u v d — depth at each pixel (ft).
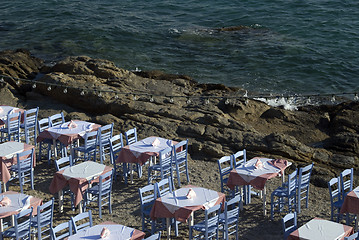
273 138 65.72
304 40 118.11
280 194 51.37
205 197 47.52
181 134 69.21
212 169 62.64
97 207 54.29
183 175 61.16
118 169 62.54
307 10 137.90
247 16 135.85
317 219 43.91
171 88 84.74
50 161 64.28
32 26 130.00
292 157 63.57
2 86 86.58
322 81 98.22
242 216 52.42
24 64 98.27
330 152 65.05
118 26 128.67
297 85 96.43
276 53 110.83
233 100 78.48
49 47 115.75
